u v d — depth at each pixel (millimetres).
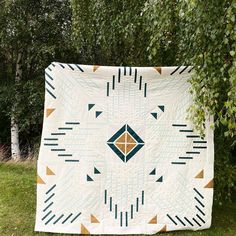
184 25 4289
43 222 4340
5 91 10727
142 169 4355
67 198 4328
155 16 4258
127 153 4332
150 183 4375
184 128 4363
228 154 5102
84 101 4277
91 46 8773
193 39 3936
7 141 12250
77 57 10406
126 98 4309
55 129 4273
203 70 3713
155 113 4336
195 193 4414
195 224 4441
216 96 3625
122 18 6105
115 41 6676
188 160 4391
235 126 3332
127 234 4355
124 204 4367
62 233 4348
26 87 10336
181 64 4762
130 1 5953
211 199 4434
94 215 4352
